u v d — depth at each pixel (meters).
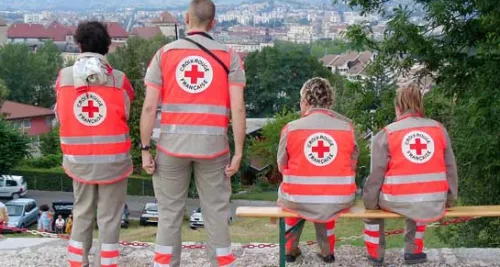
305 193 5.36
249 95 81.19
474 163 11.40
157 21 175.88
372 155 5.53
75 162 5.18
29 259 6.71
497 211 5.62
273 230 21.36
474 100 10.40
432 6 10.78
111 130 5.18
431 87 11.95
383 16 11.75
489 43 10.03
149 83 4.85
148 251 6.90
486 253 6.61
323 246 6.27
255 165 46.62
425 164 5.43
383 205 5.53
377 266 6.13
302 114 5.52
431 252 6.66
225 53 4.87
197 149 4.83
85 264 5.61
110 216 5.34
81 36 5.09
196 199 35.03
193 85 4.80
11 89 92.50
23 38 177.75
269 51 81.06
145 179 41.22
